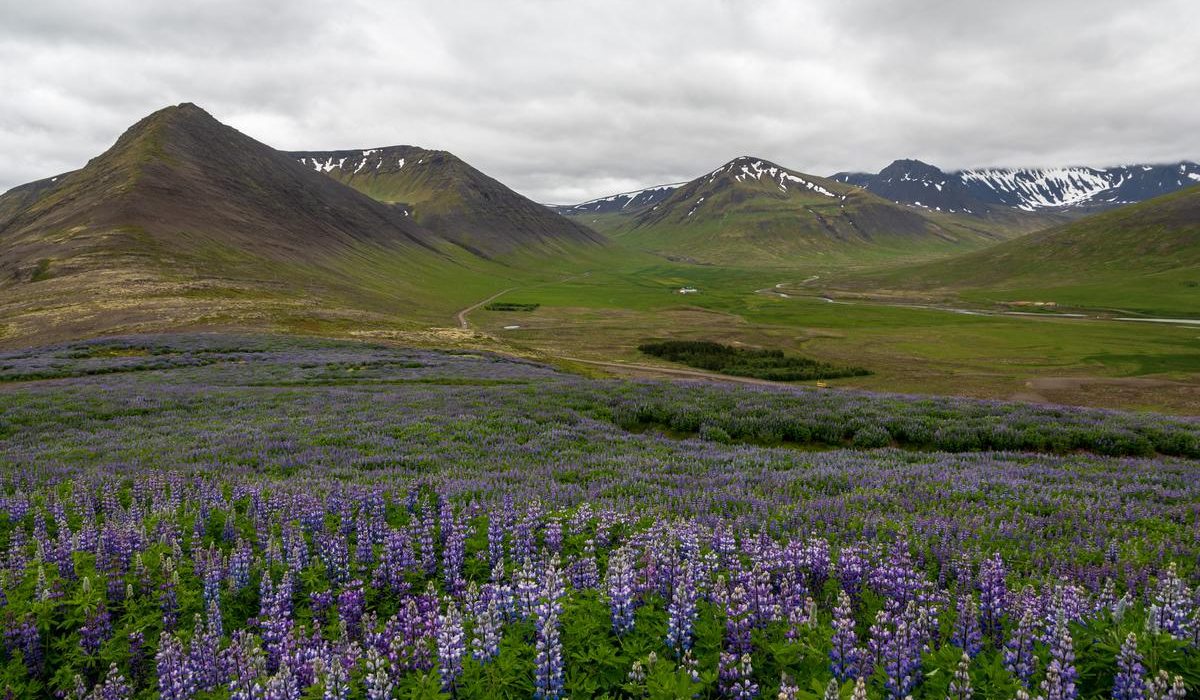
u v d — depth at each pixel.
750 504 13.69
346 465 19.44
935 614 7.38
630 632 7.12
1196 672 5.80
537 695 6.13
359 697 6.27
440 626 6.67
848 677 6.14
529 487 15.46
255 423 27.84
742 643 6.58
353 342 82.00
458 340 106.94
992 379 83.31
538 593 7.31
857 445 26.11
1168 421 28.70
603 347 119.38
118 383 44.81
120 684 6.54
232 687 5.94
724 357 104.50
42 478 16.58
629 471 18.16
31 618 7.75
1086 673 6.17
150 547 10.31
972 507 13.60
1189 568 9.59
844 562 8.62
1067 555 10.32
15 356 62.84
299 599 9.28
